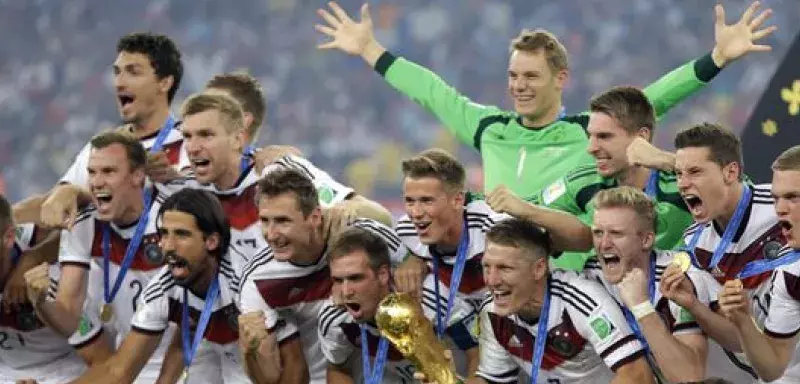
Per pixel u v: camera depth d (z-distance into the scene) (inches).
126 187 410.9
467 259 378.0
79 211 418.9
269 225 376.5
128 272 420.8
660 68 1346.0
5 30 1441.9
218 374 415.5
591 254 399.9
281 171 379.6
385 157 1310.3
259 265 390.0
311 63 1406.3
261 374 385.4
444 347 339.9
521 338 365.7
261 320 367.2
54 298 430.6
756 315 366.3
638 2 1381.6
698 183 360.8
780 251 365.4
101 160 408.5
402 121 1338.6
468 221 379.6
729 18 1337.4
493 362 371.6
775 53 1266.0
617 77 1343.5
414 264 380.8
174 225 387.5
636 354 353.4
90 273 423.8
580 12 1396.4
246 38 1435.8
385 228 389.1
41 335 428.5
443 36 1416.1
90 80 1416.1
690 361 340.8
